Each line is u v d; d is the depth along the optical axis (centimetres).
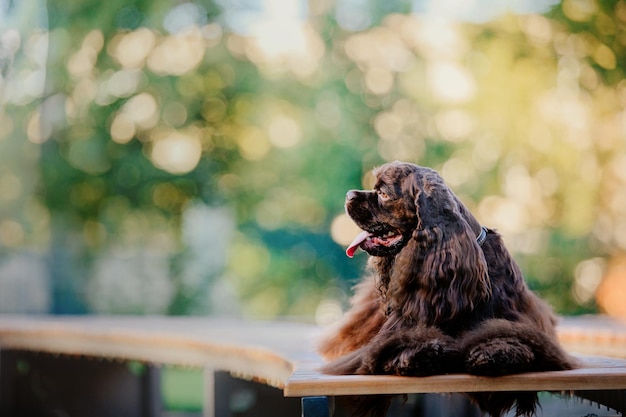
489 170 993
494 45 970
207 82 1039
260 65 1052
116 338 521
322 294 1109
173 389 958
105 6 1000
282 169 1066
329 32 1048
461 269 239
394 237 259
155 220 1098
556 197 981
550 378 227
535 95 962
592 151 966
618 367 248
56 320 703
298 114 1057
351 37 1047
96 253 1105
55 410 634
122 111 1027
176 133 1052
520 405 253
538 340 235
